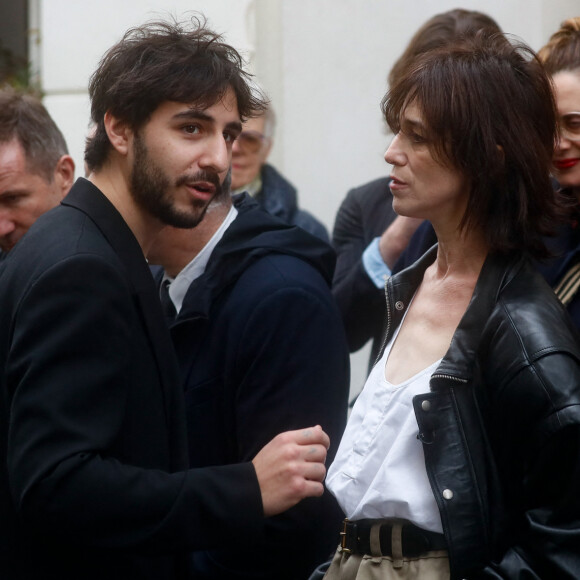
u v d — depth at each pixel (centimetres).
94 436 269
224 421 379
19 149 436
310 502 369
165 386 300
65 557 285
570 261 347
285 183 607
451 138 283
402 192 295
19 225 440
